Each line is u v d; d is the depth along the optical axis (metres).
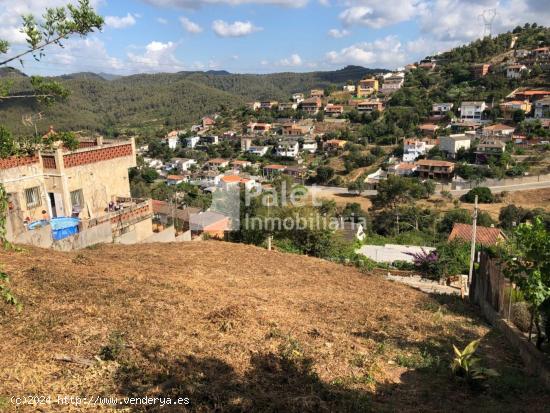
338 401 6.00
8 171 15.16
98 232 16.52
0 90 6.78
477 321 12.41
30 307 8.31
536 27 152.62
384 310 11.93
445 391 7.07
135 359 6.61
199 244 19.56
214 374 6.39
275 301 11.25
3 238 4.12
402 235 42.53
